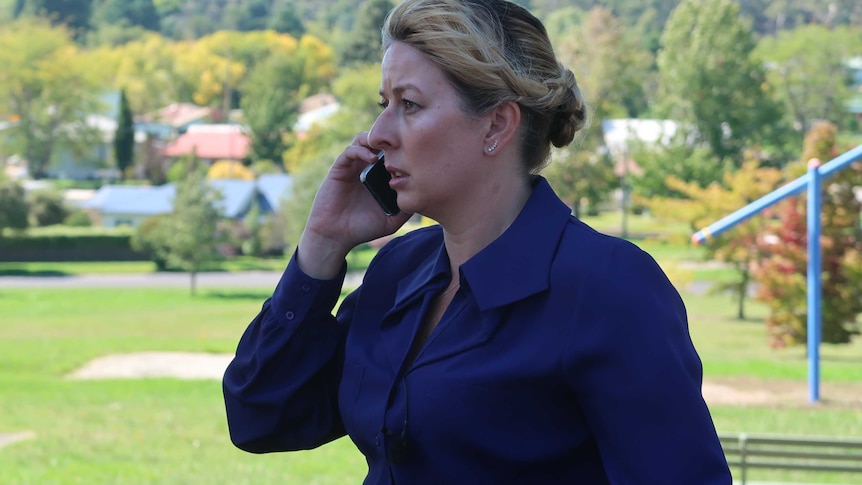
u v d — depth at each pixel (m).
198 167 63.94
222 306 55.31
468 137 1.97
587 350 1.86
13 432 21.34
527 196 2.06
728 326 47.03
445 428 1.94
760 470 16.58
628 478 1.84
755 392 27.34
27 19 122.25
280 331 2.28
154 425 22.22
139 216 97.50
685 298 59.44
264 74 162.88
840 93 117.31
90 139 121.62
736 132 101.19
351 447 19.47
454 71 1.92
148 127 153.00
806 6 184.50
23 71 117.50
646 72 108.31
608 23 98.69
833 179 36.59
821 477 16.25
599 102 95.31
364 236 2.32
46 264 83.25
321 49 168.88
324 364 2.31
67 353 36.00
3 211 84.56
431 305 2.12
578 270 1.91
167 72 171.25
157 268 78.69
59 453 19.09
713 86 100.69
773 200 25.52
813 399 25.73
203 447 19.73
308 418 2.34
